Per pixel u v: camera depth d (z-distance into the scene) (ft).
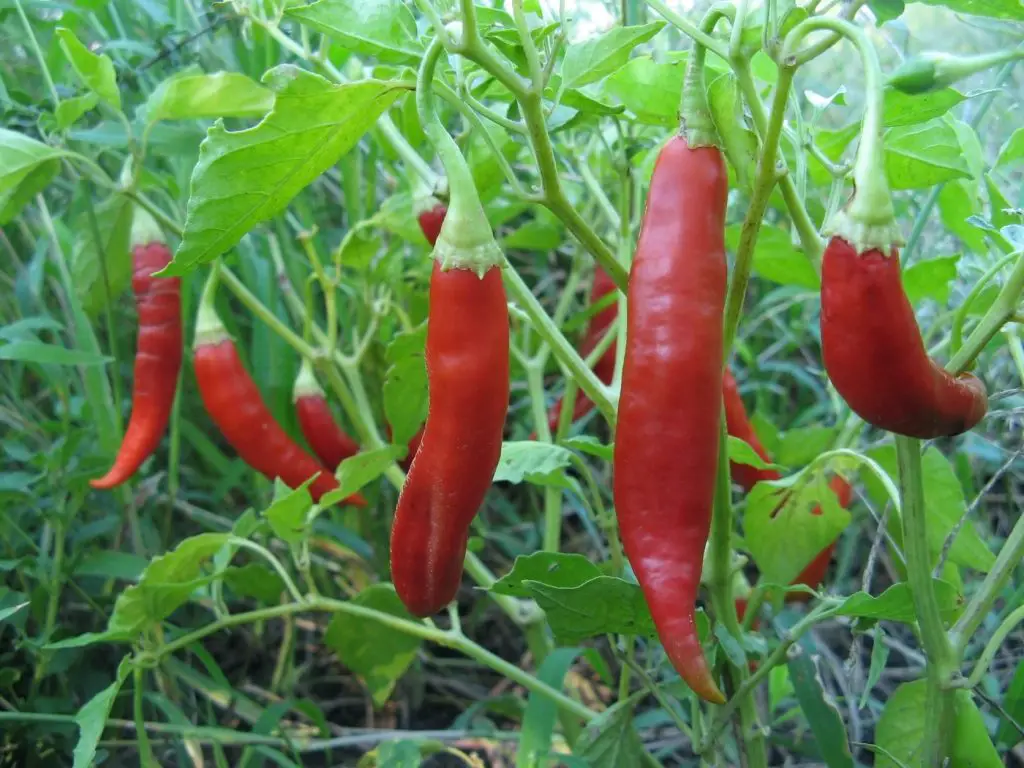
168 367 1.12
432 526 0.65
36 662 1.14
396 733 1.17
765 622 1.20
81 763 0.85
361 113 0.64
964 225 1.02
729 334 0.69
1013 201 1.25
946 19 1.57
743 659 0.75
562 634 0.75
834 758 0.87
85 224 1.15
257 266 1.37
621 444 0.61
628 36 0.71
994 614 1.21
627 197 1.03
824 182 1.03
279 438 1.14
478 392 0.60
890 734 0.88
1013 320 0.63
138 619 0.97
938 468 0.96
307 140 0.64
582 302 1.78
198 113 1.02
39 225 1.50
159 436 1.12
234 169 0.63
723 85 0.63
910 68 0.58
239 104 1.01
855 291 0.53
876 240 0.52
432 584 0.68
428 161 1.36
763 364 1.60
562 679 1.01
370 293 1.24
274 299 1.36
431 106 0.60
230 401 1.12
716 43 0.61
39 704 1.08
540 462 0.92
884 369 0.54
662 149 0.61
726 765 0.92
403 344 1.01
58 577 1.12
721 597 0.79
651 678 0.95
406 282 1.39
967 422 0.60
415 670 1.37
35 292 1.34
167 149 1.14
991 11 0.70
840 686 1.31
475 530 1.47
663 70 0.91
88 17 1.35
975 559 0.97
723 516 0.74
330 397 1.44
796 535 0.93
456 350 0.60
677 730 1.28
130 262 1.18
